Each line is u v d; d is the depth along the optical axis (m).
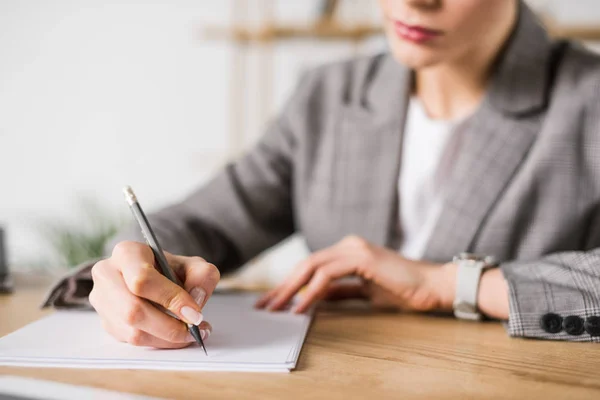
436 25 0.73
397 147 0.93
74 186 2.65
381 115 0.94
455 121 0.92
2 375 0.42
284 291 0.69
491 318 0.67
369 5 2.08
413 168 0.95
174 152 2.56
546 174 0.81
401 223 0.95
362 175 0.95
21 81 2.67
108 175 2.62
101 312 0.50
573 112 0.82
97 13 2.59
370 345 0.54
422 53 0.75
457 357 0.50
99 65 2.60
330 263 0.69
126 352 0.47
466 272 0.66
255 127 2.33
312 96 1.04
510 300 0.60
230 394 0.39
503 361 0.49
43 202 2.68
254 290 0.81
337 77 1.03
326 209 0.98
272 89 2.32
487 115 0.85
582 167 0.81
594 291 0.59
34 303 0.70
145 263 0.50
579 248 0.82
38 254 2.65
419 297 0.68
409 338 0.57
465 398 0.40
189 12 2.51
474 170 0.84
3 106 2.69
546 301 0.59
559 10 2.06
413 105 0.97
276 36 2.11
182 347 0.49
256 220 1.01
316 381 0.42
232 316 0.64
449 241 0.84
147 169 2.59
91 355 0.46
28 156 2.68
